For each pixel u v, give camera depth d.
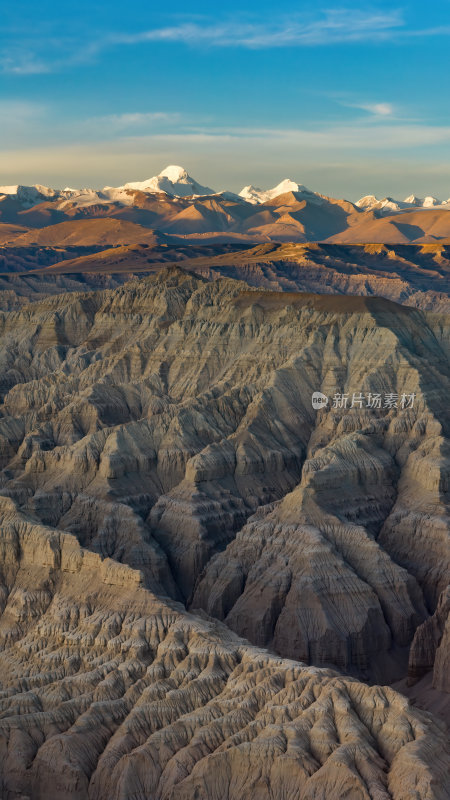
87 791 99.00
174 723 101.88
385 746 96.31
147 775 97.50
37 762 101.38
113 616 121.06
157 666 112.25
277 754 94.12
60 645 121.38
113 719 105.62
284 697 103.44
